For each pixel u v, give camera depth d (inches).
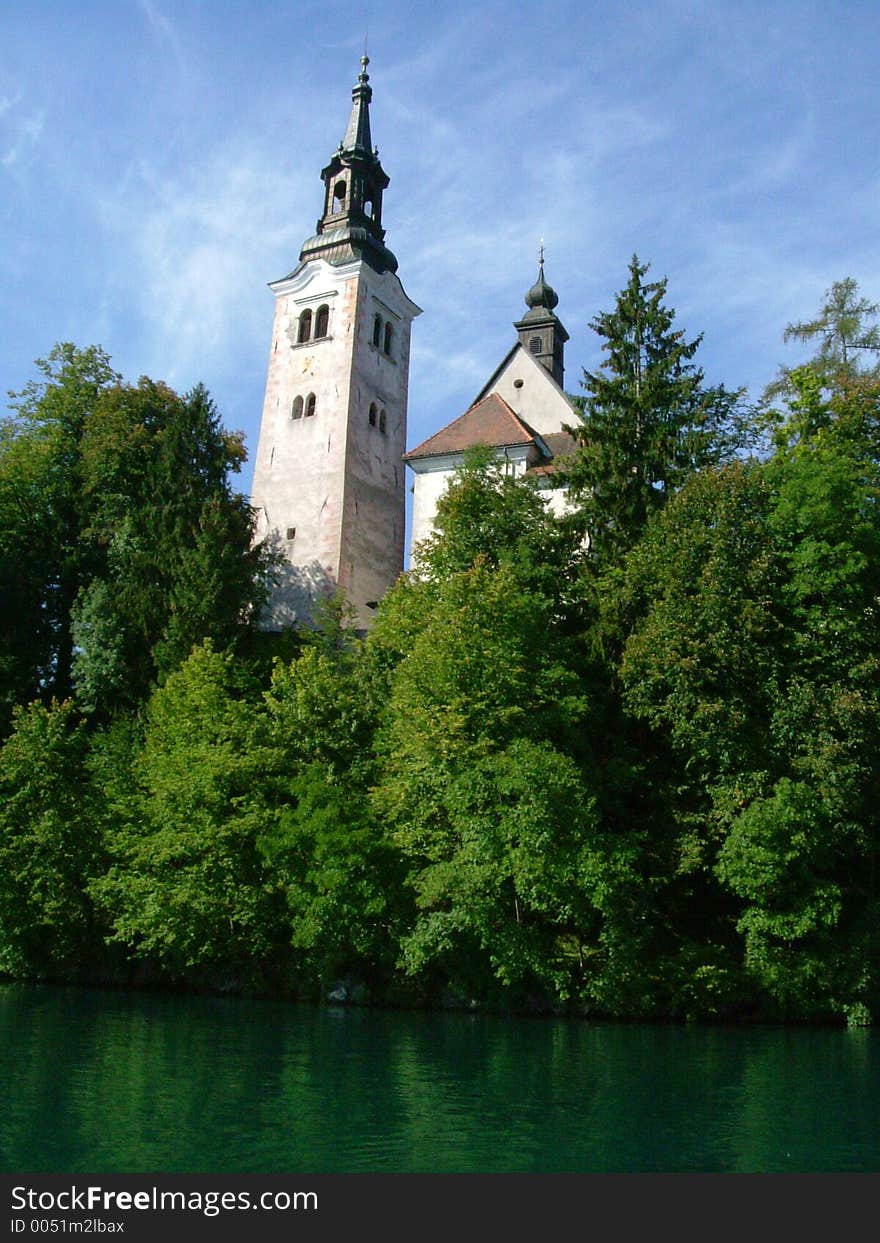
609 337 1419.8
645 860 1077.1
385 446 2187.5
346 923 1037.2
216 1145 493.4
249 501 2084.2
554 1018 997.2
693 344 1406.3
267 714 1279.5
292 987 1109.7
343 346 2127.2
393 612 1268.5
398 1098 607.5
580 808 992.2
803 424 1370.6
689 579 1117.7
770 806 1003.3
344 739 1177.4
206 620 1440.7
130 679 1486.2
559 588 1259.8
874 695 1082.7
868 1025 1011.3
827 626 1078.4
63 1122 523.8
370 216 2308.1
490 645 1063.0
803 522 1119.0
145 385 1845.5
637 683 1113.4
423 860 1076.5
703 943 1096.8
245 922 1102.4
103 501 1707.7
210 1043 781.9
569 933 1051.3
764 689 1069.8
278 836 1074.1
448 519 1344.7
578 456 1358.3
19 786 1238.3
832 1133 550.9
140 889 1101.7
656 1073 711.7
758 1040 889.5
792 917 1007.6
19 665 1610.5
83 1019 889.5
